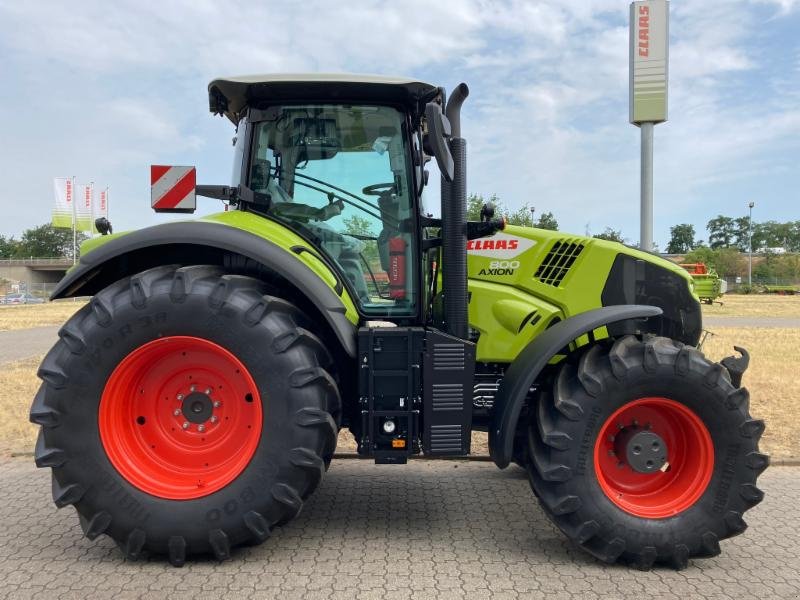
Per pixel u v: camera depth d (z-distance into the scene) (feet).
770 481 13.51
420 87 10.64
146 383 9.77
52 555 9.75
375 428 10.19
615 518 9.44
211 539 9.20
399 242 11.09
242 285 9.59
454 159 10.80
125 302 9.37
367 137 11.12
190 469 9.73
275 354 9.29
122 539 9.30
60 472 9.26
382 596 8.47
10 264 215.51
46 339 44.88
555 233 12.14
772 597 8.57
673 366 9.62
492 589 8.72
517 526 11.14
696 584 8.96
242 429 9.71
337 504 12.22
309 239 11.06
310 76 10.44
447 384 10.11
